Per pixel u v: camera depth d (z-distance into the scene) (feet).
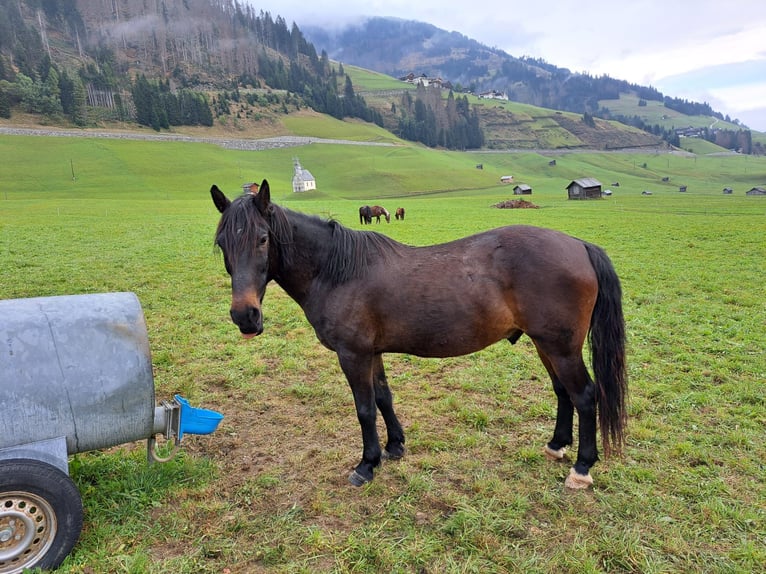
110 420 12.11
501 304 13.56
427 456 15.94
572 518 12.83
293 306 37.29
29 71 479.41
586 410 13.88
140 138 412.36
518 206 171.42
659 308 34.53
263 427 18.37
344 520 12.94
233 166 377.30
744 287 40.42
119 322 12.34
